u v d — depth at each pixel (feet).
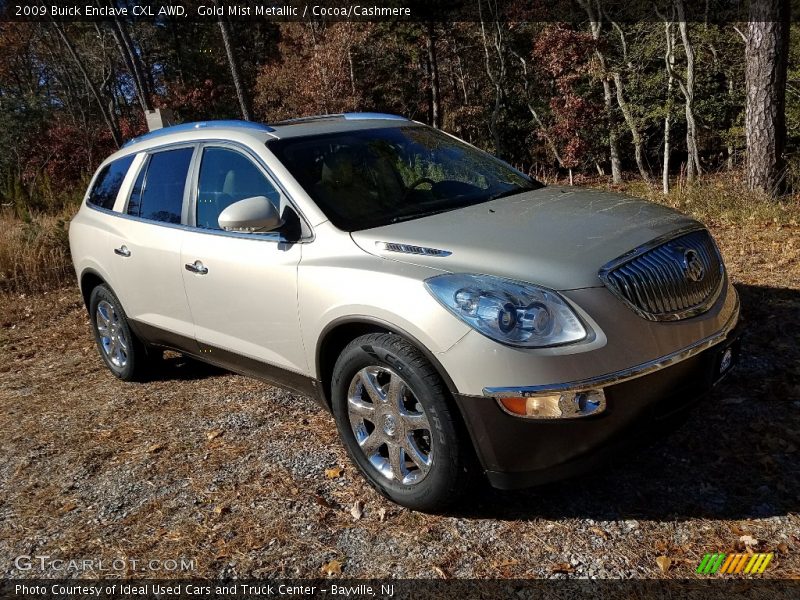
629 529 9.67
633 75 71.05
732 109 67.46
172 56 133.28
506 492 10.87
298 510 11.05
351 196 12.07
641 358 9.14
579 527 9.84
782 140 29.53
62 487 12.67
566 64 74.54
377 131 14.21
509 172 14.48
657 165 90.33
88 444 14.30
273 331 12.19
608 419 8.98
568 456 9.07
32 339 23.54
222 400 15.75
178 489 12.09
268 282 11.96
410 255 10.28
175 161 14.80
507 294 9.11
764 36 29.09
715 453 11.23
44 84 135.64
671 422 9.73
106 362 18.43
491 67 107.96
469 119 108.99
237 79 46.96
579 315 8.97
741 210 27.35
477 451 9.44
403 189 12.67
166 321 15.07
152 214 15.15
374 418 10.72
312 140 13.17
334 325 10.75
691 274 10.16
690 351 9.58
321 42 94.38
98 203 17.53
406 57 109.91
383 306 9.88
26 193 48.21
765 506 9.81
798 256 20.74
